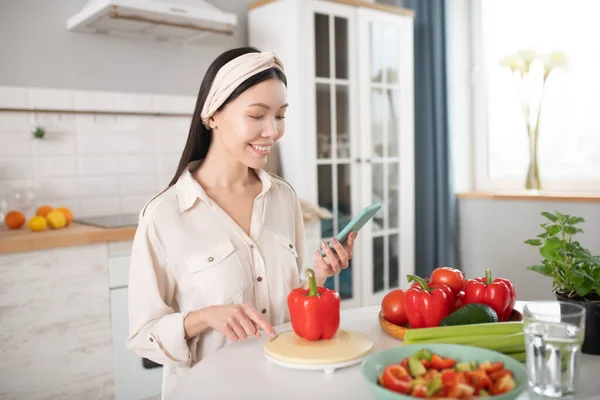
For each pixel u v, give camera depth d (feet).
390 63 11.10
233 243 4.43
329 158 10.23
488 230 11.75
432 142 11.97
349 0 10.28
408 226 11.62
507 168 12.13
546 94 11.24
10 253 6.85
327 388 3.03
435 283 4.05
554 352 2.78
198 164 4.72
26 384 7.03
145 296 4.13
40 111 8.73
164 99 10.03
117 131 9.55
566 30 10.93
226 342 4.23
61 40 9.02
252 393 2.99
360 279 10.90
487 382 2.60
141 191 9.86
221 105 4.12
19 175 8.64
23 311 6.98
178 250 4.27
